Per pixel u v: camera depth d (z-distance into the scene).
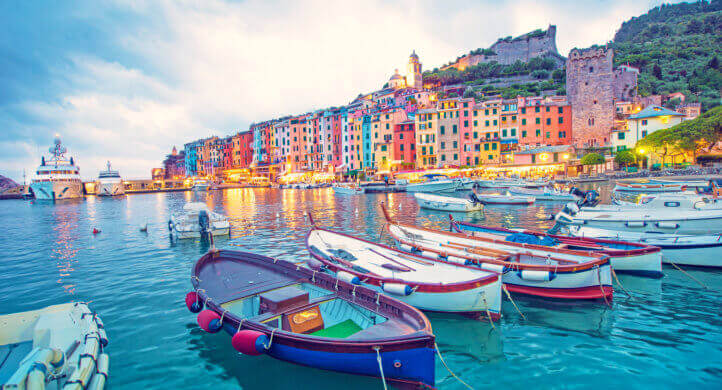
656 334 10.09
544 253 14.03
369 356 7.25
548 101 78.12
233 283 11.71
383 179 83.88
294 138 104.81
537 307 11.89
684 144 61.72
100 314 12.24
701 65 116.00
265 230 28.94
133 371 8.83
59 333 8.30
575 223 19.14
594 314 11.38
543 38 133.12
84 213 49.59
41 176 86.81
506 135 76.62
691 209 20.03
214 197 77.75
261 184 108.19
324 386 8.08
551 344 9.66
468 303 10.48
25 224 38.44
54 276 17.16
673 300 12.34
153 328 11.10
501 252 14.34
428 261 13.58
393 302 8.58
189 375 8.66
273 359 8.97
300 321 8.88
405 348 7.05
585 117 73.44
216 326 9.14
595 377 8.20
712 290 13.12
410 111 91.50
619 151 70.19
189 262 19.19
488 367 8.68
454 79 131.12
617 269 14.19
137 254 21.47
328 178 92.69
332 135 95.94
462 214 35.12
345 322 9.73
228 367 8.96
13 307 13.30
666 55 127.31
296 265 12.02
